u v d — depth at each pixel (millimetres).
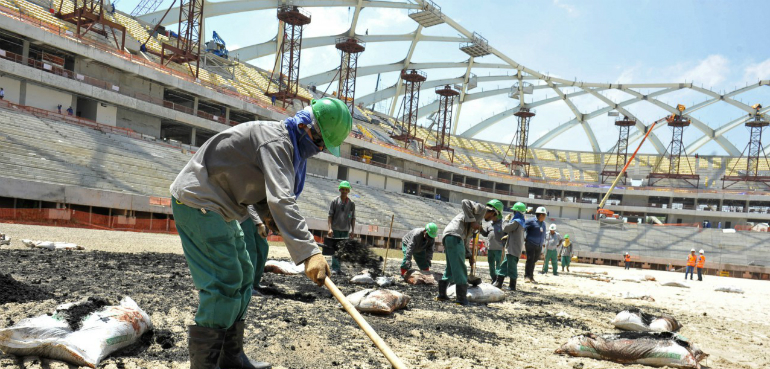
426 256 11234
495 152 84312
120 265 8664
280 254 17875
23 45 33312
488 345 5105
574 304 9461
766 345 6469
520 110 81500
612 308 9312
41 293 5125
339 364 3891
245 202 3045
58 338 3295
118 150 32125
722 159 80062
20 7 35406
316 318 5492
